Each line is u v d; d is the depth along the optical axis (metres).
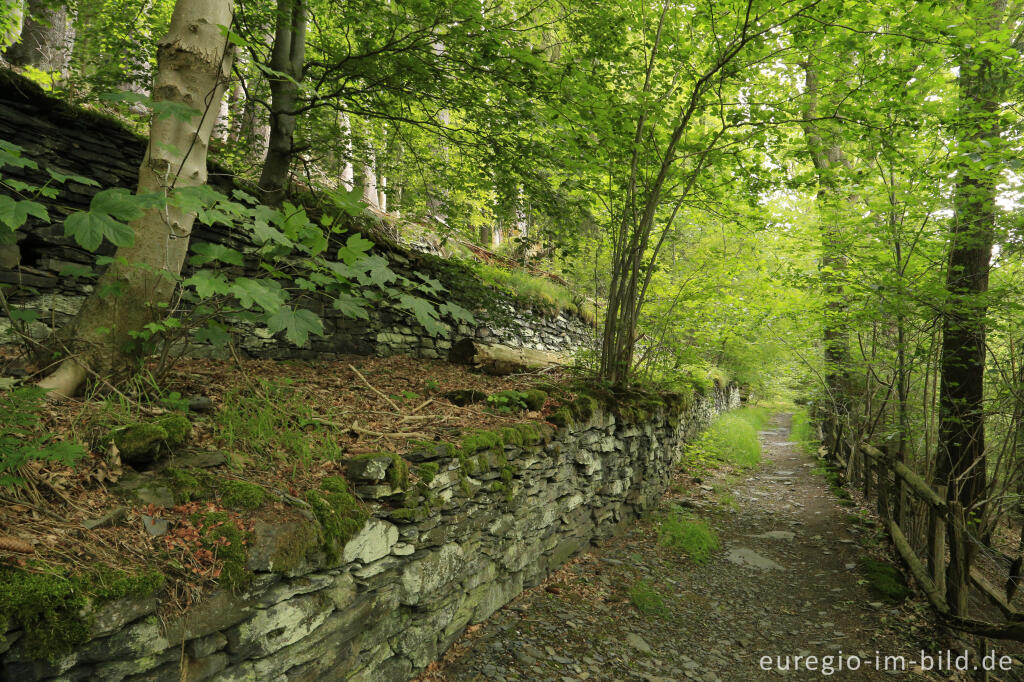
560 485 4.55
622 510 5.91
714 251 7.65
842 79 4.93
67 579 1.54
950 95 5.56
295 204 5.06
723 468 9.45
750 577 4.98
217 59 2.74
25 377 2.45
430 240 8.93
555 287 9.70
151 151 2.65
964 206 4.80
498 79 4.82
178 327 2.74
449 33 4.48
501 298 6.84
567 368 6.34
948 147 4.35
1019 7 5.14
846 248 5.84
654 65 5.65
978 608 4.75
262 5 4.71
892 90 4.57
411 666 2.87
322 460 2.75
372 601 2.57
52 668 1.46
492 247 11.07
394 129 6.29
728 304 7.39
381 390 4.28
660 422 7.07
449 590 3.15
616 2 4.86
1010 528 6.73
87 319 2.65
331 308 5.38
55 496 1.86
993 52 4.10
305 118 5.59
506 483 3.70
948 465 5.52
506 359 5.91
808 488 8.44
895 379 6.04
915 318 5.23
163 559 1.80
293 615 2.14
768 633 4.05
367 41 4.72
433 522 3.01
